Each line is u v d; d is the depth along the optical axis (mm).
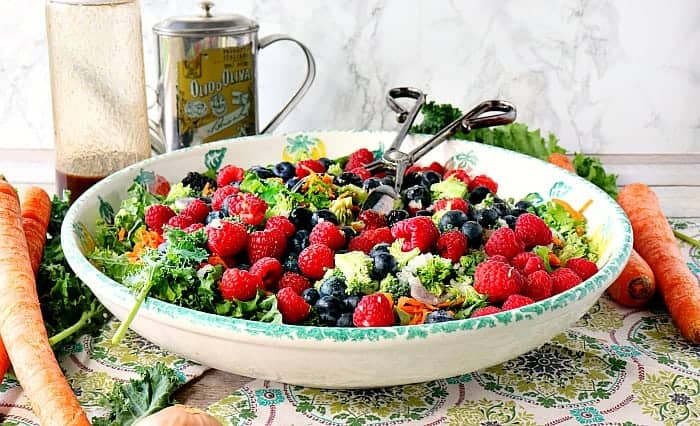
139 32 1418
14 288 1025
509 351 896
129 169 1225
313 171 1245
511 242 1043
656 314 1209
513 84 1725
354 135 1386
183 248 949
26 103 1732
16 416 958
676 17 1685
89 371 1029
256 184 1126
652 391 1011
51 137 1763
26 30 1673
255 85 1532
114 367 1039
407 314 927
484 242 1089
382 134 1382
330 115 1747
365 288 956
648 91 1740
